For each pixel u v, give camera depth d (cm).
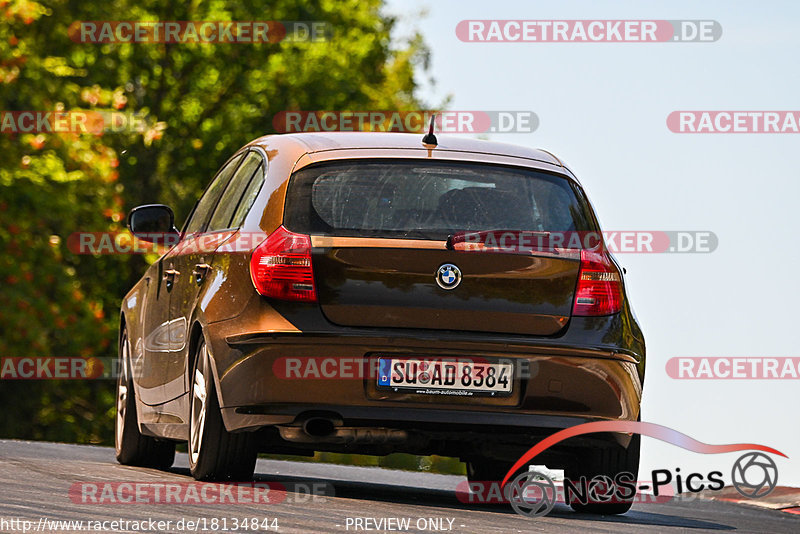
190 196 13550
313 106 14012
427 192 2402
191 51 14050
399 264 2319
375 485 3186
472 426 2306
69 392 10381
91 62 13225
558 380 2331
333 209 2372
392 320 2306
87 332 8906
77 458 3381
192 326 2547
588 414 2352
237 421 2339
